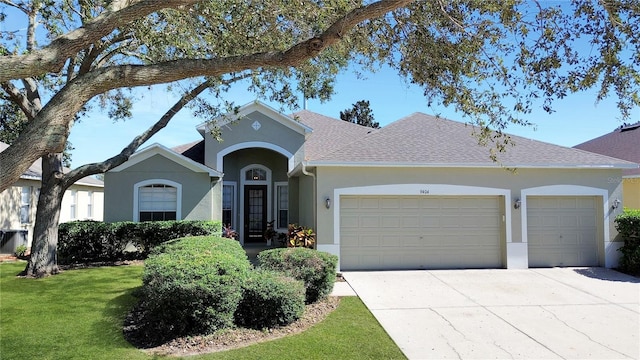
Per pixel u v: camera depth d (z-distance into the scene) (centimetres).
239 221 1788
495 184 1250
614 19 512
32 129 379
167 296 594
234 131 1573
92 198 2709
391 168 1228
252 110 1581
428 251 1249
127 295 886
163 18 937
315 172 1239
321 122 1991
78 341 606
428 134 1423
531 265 1268
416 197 1255
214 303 617
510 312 781
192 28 852
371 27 712
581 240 1284
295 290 694
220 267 650
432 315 758
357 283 1037
